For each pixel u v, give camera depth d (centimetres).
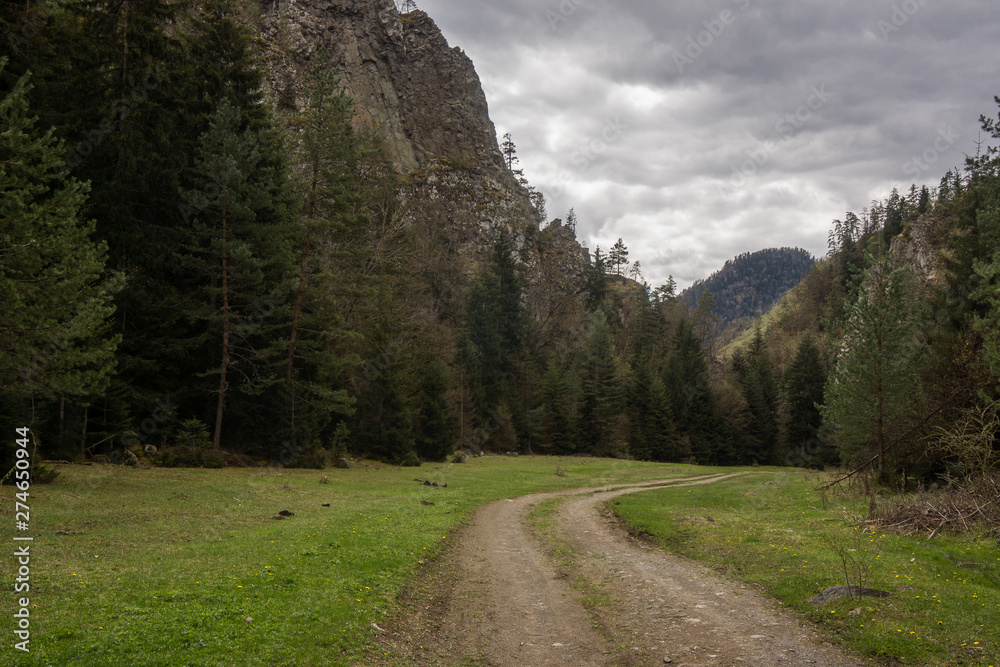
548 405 8925
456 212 13050
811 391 9144
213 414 3875
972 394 2553
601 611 1123
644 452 8794
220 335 3809
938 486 2572
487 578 1393
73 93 3083
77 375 1942
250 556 1280
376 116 13538
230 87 3912
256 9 11188
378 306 5409
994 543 1491
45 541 1317
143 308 3331
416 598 1144
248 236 3641
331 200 4250
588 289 13962
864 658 833
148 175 3322
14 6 2452
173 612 852
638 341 11912
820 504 2536
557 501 3175
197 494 2302
